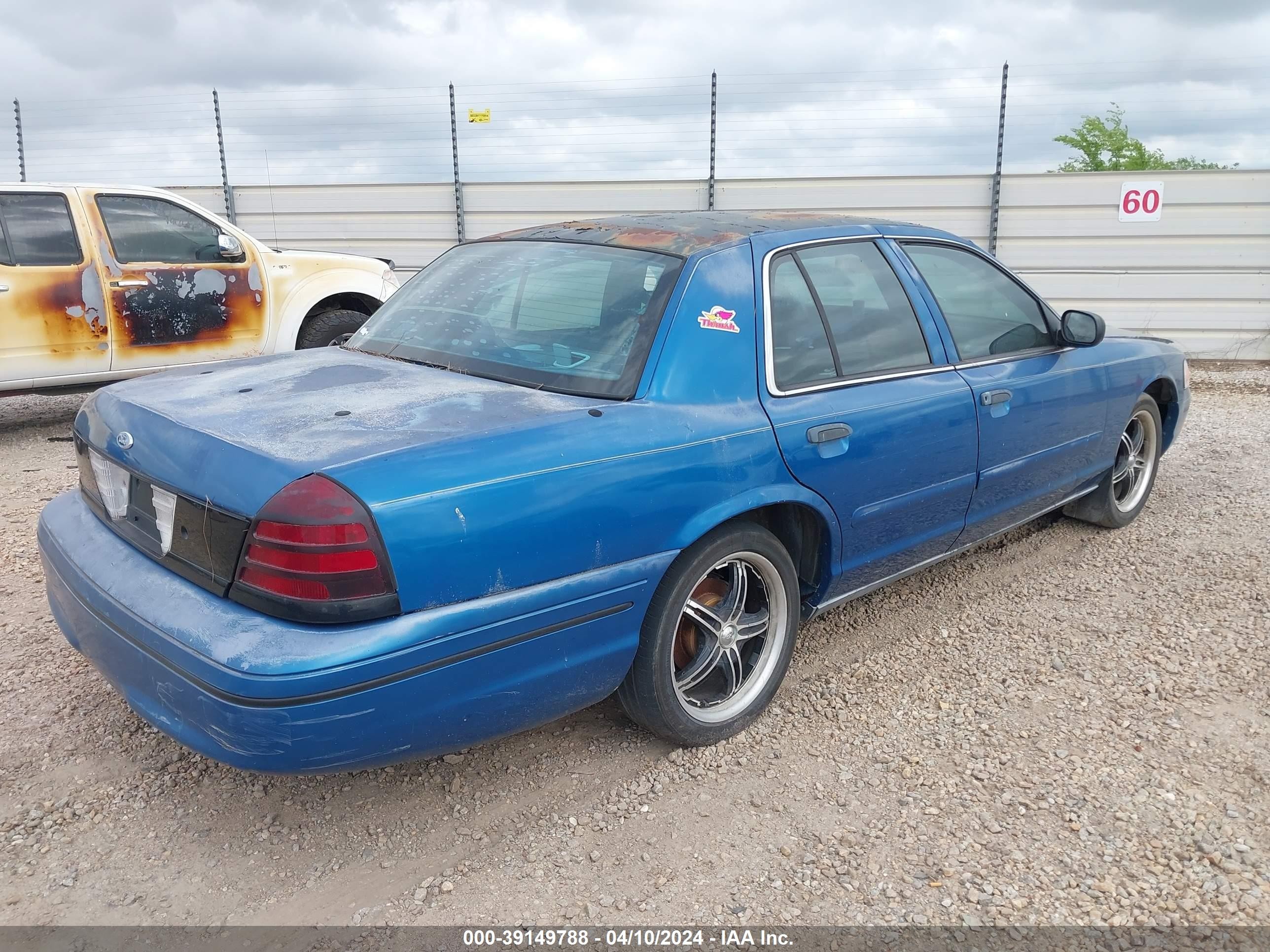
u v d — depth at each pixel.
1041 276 11.95
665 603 2.68
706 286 2.89
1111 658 3.59
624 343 2.78
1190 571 4.44
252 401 2.62
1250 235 11.38
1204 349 11.83
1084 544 4.81
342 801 2.73
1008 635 3.79
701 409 2.75
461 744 2.37
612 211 12.55
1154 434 5.06
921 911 2.29
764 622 3.08
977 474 3.67
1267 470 6.26
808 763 2.92
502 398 2.63
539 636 2.37
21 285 6.55
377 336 3.40
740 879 2.41
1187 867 2.43
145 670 2.25
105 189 6.92
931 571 4.48
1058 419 4.07
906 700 3.29
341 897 2.35
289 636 2.04
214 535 2.19
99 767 2.87
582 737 3.06
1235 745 2.98
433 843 2.55
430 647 2.15
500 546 2.25
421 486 2.15
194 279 7.24
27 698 3.25
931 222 12.01
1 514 5.24
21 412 8.37
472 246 3.73
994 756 2.94
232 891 2.37
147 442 2.46
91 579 2.47
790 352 3.05
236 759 2.10
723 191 12.28
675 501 2.59
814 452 2.97
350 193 12.77
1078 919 2.26
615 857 2.49
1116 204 11.57
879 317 3.40
